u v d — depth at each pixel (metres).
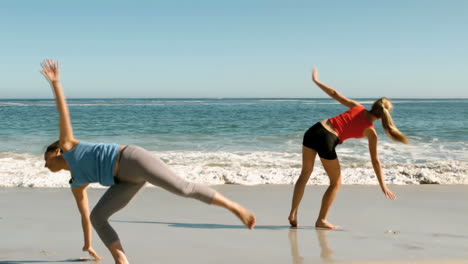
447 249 3.59
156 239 3.95
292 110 47.06
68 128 2.71
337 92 4.34
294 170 8.06
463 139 14.64
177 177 2.68
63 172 7.88
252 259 3.35
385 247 3.67
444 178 7.27
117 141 14.88
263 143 13.97
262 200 5.89
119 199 2.77
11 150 12.09
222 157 10.52
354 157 10.32
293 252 3.53
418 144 13.09
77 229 4.32
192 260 3.33
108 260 3.35
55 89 2.63
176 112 40.62
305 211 5.23
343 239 3.95
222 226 4.46
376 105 4.11
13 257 3.43
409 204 5.55
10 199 5.84
